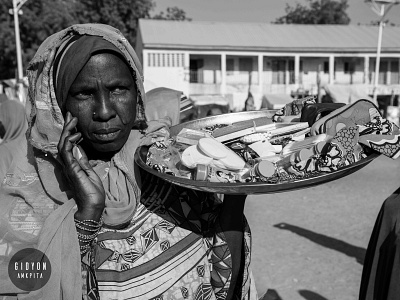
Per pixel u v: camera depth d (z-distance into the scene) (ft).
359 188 31.04
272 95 90.33
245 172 4.29
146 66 88.48
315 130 4.79
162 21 97.25
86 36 4.23
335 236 19.90
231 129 5.17
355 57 102.42
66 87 4.13
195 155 4.36
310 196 28.66
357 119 4.75
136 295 4.38
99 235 4.38
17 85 60.29
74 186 4.03
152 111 7.52
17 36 67.05
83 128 4.24
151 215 4.64
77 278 4.00
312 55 97.35
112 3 115.65
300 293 13.87
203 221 4.95
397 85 100.68
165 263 4.53
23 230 4.18
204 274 4.76
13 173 4.59
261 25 104.32
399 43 101.91
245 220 5.04
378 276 6.56
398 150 4.59
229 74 100.83
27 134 4.47
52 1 99.71
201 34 94.68
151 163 4.52
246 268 4.91
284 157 4.48
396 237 6.23
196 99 81.92
